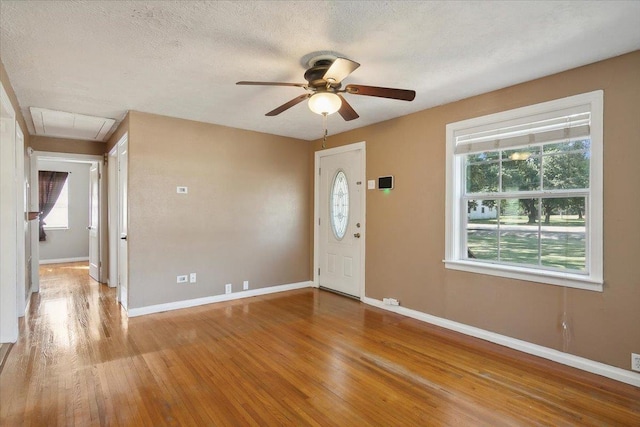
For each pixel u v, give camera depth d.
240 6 1.93
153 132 4.11
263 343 3.27
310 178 5.59
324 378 2.61
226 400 2.31
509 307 3.17
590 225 2.71
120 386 2.46
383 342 3.29
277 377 2.62
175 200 4.29
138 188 4.03
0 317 3.15
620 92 2.54
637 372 2.48
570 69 2.79
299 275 5.49
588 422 2.08
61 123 4.48
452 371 2.72
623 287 2.54
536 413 2.18
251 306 4.46
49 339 3.30
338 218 5.13
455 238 3.63
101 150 5.67
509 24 2.13
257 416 2.14
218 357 2.96
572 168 2.87
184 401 2.29
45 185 7.80
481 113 3.38
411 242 4.03
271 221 5.15
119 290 4.61
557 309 2.87
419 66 2.75
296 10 1.97
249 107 3.83
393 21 2.09
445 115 3.68
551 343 2.91
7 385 2.46
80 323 3.76
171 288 4.29
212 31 2.21
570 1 1.89
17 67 2.74
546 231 3.04
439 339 3.37
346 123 4.50
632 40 2.32
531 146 3.09
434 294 3.80
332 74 2.29
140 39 2.31
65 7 1.93
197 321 3.87
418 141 3.94
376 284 4.47
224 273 4.71
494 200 3.40
